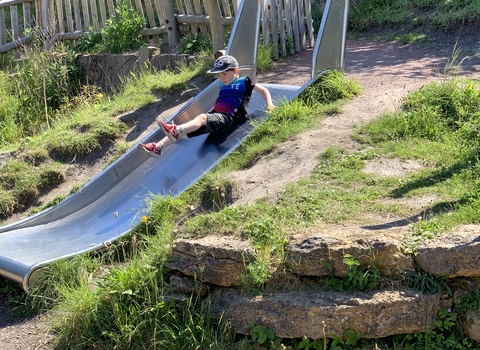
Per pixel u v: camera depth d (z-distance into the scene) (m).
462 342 2.55
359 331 2.58
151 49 6.54
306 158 3.69
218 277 2.82
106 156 4.97
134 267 3.00
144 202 3.94
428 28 6.51
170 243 3.12
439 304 2.57
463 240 2.59
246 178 3.69
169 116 5.15
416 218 2.88
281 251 2.79
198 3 6.74
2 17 7.57
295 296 2.68
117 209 4.04
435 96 4.15
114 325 2.88
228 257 2.82
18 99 6.85
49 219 4.19
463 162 3.38
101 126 5.14
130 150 4.48
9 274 3.41
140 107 5.46
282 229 2.93
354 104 4.43
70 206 4.25
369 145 3.76
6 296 3.49
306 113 4.34
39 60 7.06
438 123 3.88
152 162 4.41
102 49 7.14
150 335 2.81
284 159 3.78
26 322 3.21
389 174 3.40
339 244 2.69
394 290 2.61
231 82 4.43
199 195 3.70
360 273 2.63
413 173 3.36
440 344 2.56
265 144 4.02
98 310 2.94
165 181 4.12
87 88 6.70
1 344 3.03
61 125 5.50
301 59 6.23
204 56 6.00
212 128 4.25
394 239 2.68
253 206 3.20
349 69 5.52
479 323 2.50
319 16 7.16
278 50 6.30
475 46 5.80
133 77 6.56
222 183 3.64
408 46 6.24
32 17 8.29
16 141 6.15
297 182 3.41
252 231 2.92
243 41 5.21
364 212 3.02
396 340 2.61
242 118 4.45
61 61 7.17
